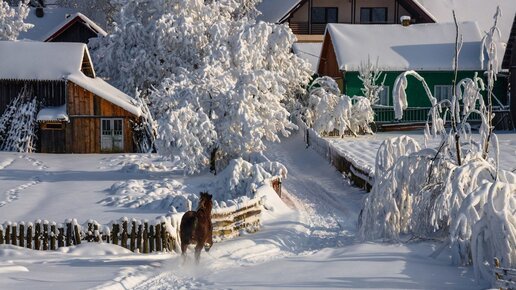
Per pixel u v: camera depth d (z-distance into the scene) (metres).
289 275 24.00
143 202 46.56
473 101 32.31
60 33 111.88
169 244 32.12
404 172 32.62
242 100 58.53
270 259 29.03
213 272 25.45
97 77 91.75
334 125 78.88
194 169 58.12
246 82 59.41
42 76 82.44
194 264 26.98
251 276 24.08
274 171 51.56
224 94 58.81
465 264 25.80
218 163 60.12
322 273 24.16
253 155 58.84
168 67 91.38
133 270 24.92
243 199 38.75
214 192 50.03
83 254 30.62
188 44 89.75
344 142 75.00
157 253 31.39
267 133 61.09
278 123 60.88
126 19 93.25
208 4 94.19
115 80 95.19
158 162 71.06
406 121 89.06
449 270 24.81
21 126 81.00
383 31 96.88
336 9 120.38
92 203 47.75
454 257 25.92
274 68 86.62
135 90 91.69
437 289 22.12
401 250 28.73
